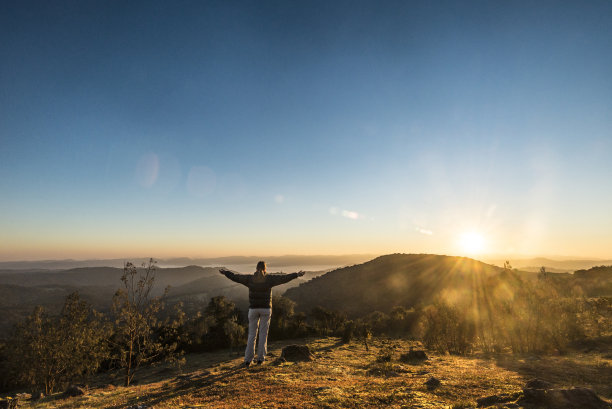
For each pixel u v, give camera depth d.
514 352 18.19
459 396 5.97
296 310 152.75
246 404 5.76
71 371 26.25
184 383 8.32
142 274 19.94
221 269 9.33
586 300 29.53
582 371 9.64
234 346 57.12
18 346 26.27
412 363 13.66
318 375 8.62
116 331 19.56
